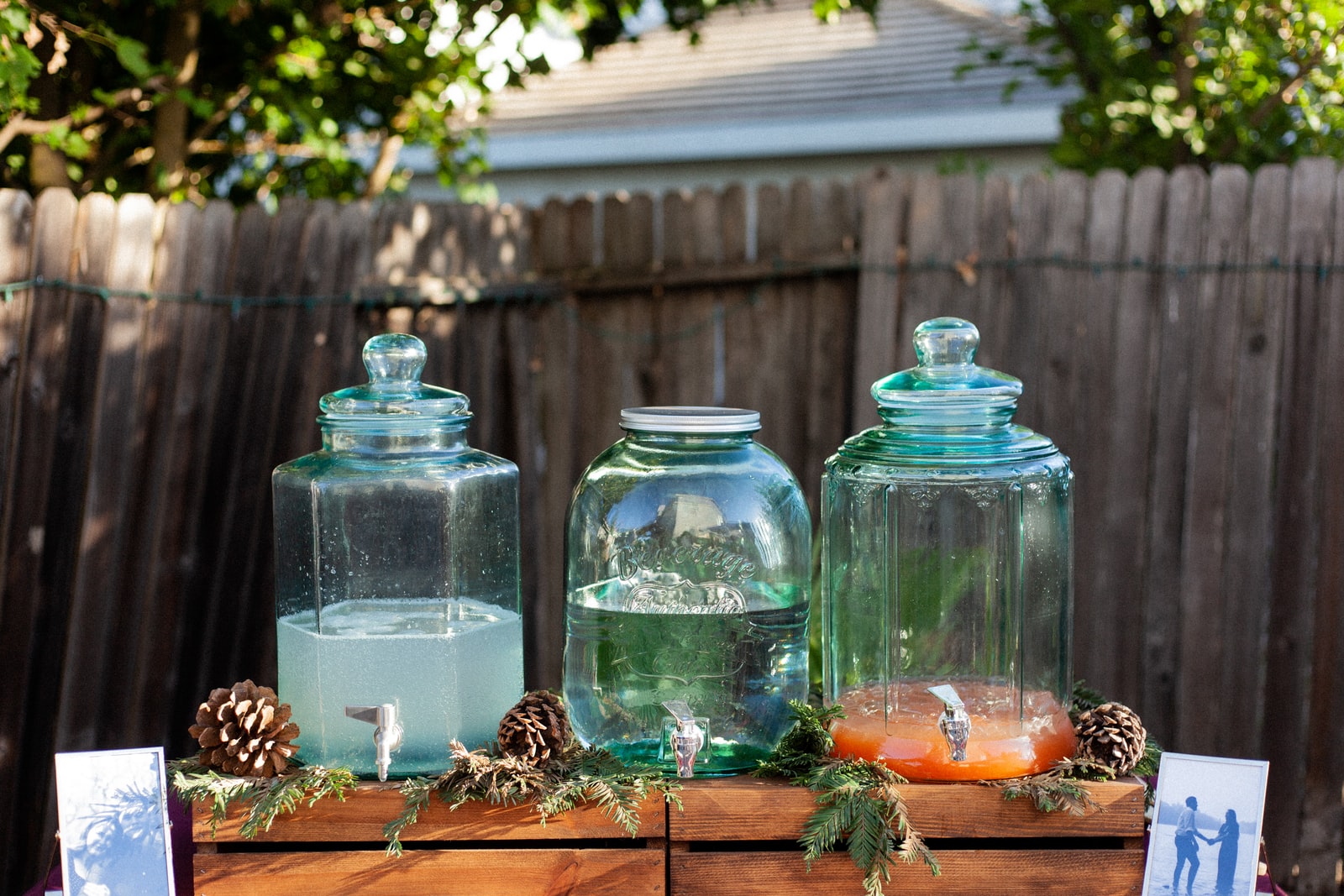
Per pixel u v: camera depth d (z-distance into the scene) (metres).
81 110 2.58
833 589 1.33
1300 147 3.57
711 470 1.29
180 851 1.39
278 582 1.33
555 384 3.50
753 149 6.12
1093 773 1.25
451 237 3.27
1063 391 3.12
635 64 7.31
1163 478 3.08
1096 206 3.08
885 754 1.25
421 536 1.24
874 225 3.25
